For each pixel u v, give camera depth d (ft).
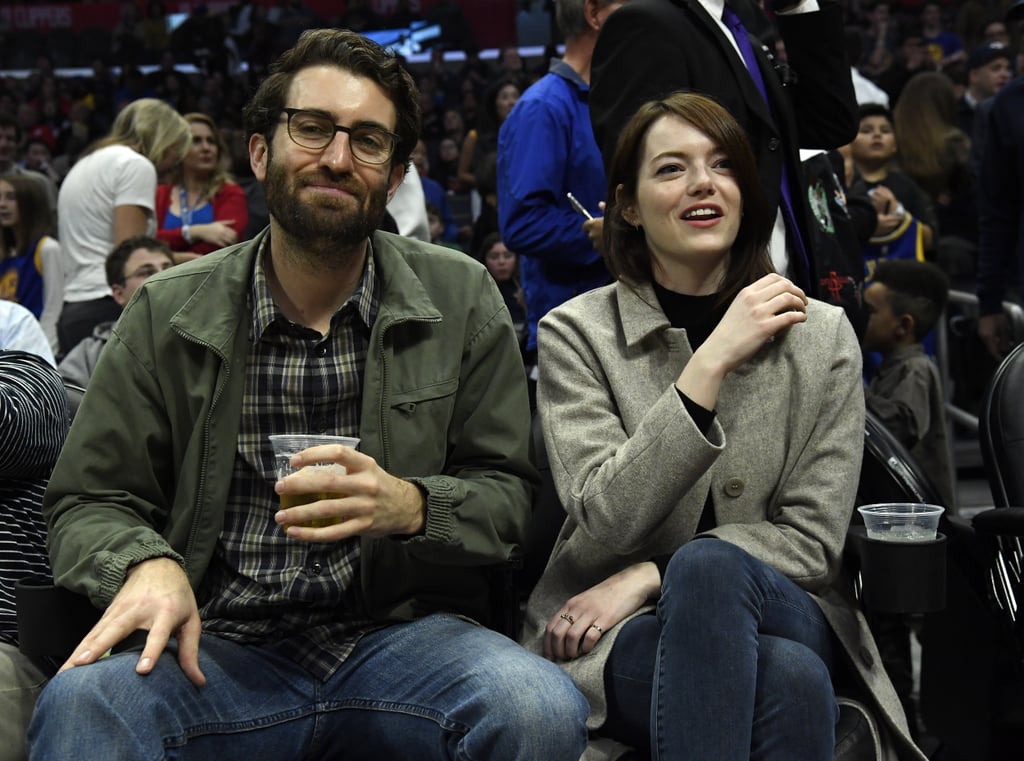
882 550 7.04
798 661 6.89
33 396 8.23
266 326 7.47
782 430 8.04
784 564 7.67
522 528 7.65
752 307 7.57
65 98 49.39
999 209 14.89
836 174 12.03
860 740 7.47
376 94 7.39
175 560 6.91
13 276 18.17
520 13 49.49
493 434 7.81
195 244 17.99
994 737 8.74
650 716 7.08
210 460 7.38
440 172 36.04
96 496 7.35
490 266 19.60
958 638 9.05
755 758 6.85
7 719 7.68
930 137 19.53
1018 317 14.66
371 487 6.63
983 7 30.99
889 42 40.68
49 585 7.10
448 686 6.94
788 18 10.56
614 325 8.44
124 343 7.53
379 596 7.55
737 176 8.06
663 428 7.42
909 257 16.76
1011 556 8.74
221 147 18.81
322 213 7.30
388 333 7.65
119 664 6.64
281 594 7.26
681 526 8.04
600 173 11.72
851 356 8.11
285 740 7.14
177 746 6.68
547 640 7.75
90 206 16.69
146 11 53.72
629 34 9.58
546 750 6.57
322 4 52.65
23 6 54.24
